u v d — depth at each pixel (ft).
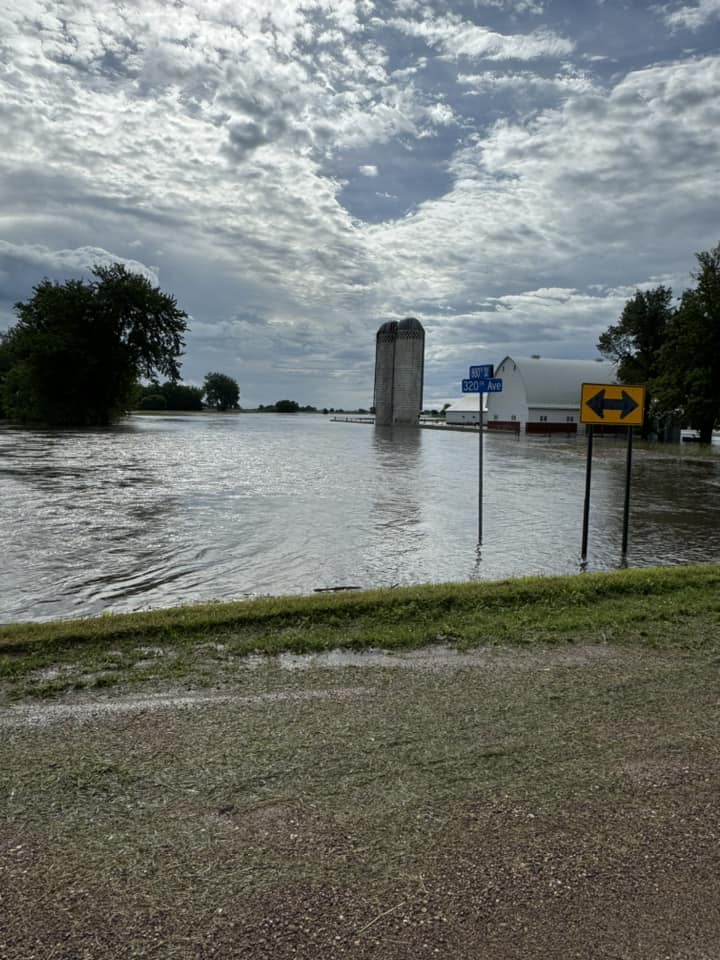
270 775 11.29
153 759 11.82
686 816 10.20
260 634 19.51
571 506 61.57
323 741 12.56
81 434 176.96
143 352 234.58
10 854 9.14
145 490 66.64
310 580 32.91
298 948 7.56
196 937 7.72
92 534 43.86
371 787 10.93
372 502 60.95
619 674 16.43
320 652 18.06
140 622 19.89
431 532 46.62
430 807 10.36
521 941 7.69
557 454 136.46
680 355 185.78
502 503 62.54
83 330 225.97
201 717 13.65
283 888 8.50
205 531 45.42
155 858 9.08
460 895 8.41
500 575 34.40
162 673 16.29
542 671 16.62
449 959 7.42
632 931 7.86
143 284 231.09
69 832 9.66
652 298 216.54
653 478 91.04
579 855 9.21
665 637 19.54
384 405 314.96
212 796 10.64
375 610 21.89
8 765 11.61
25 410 232.94
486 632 19.85
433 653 18.04
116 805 10.36
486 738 12.78
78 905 8.20
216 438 174.50
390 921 7.97
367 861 9.04
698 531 49.44
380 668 16.78
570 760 11.93
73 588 30.91
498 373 275.80
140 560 36.78
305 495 64.90
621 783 11.16
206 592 30.45
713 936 7.80
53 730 13.01
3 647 17.95
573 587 24.84
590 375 266.16
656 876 8.81
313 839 9.52
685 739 12.84
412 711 14.03
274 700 14.58
